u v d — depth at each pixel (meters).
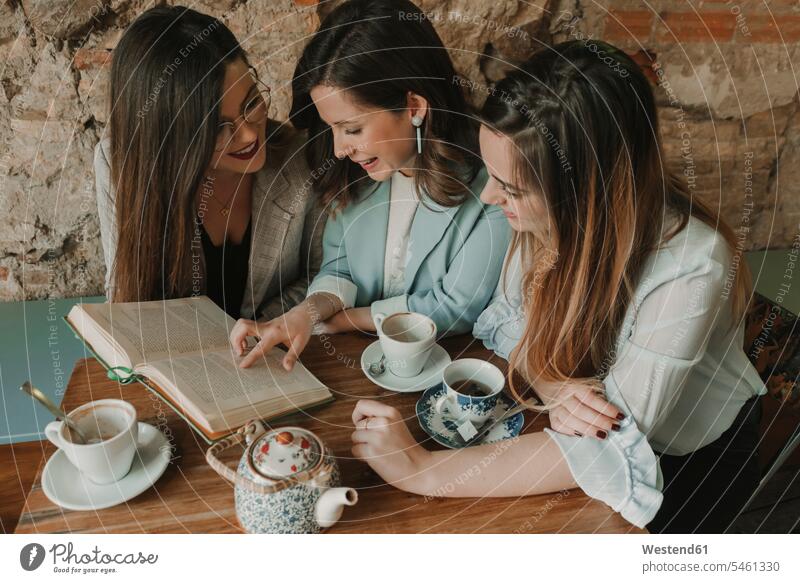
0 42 1.41
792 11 1.46
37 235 1.63
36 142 1.53
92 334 0.95
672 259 0.84
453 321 1.10
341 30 0.93
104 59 1.48
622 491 0.73
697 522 0.92
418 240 1.15
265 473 0.64
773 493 1.25
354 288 1.16
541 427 0.84
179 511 0.70
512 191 0.85
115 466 0.69
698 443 0.99
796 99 1.58
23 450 1.18
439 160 1.06
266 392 0.85
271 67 1.47
